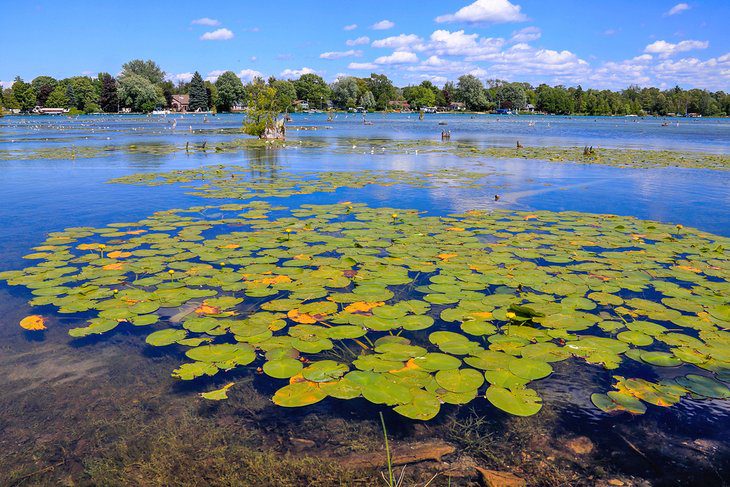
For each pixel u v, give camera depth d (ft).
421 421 10.61
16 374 12.08
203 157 66.28
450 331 14.15
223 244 22.02
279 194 35.96
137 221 27.71
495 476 9.05
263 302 15.84
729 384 11.66
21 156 65.51
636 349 13.15
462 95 403.34
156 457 9.53
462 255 20.68
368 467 9.31
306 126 179.63
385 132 145.18
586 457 9.59
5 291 16.87
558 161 63.52
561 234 24.63
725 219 29.66
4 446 9.77
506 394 10.94
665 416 10.83
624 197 36.86
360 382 11.28
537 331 13.98
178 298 15.84
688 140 116.37
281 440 10.00
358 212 29.73
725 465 9.39
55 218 28.30
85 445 9.83
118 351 13.15
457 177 46.70
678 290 16.92
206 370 11.82
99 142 94.07
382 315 14.67
